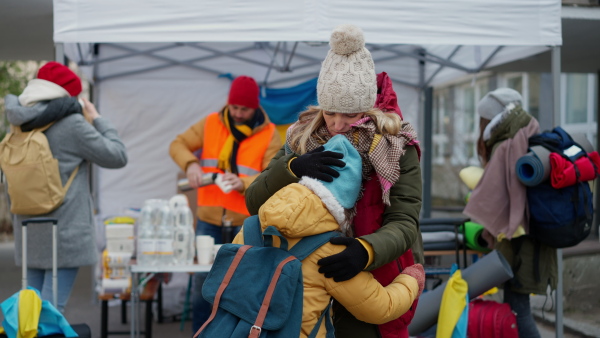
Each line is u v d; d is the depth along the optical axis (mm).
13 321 3314
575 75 11969
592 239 9172
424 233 4770
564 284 6766
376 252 2166
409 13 4348
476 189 4344
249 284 2178
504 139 4344
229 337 2148
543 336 5449
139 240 4176
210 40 4246
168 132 6785
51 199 3906
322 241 2193
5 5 5551
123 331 5137
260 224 2381
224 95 6875
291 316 2129
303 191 2199
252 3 4246
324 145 2320
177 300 6211
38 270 4098
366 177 2357
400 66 7293
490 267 4152
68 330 3420
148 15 4203
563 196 4098
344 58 2334
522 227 4211
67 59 6074
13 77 14000
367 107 2342
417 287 2395
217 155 5180
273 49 6949
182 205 4418
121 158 4188
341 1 4293
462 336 4035
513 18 4465
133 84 6734
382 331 2428
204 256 4246
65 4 4156
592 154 4301
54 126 3996
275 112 6652
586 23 5930
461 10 4402
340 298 2215
